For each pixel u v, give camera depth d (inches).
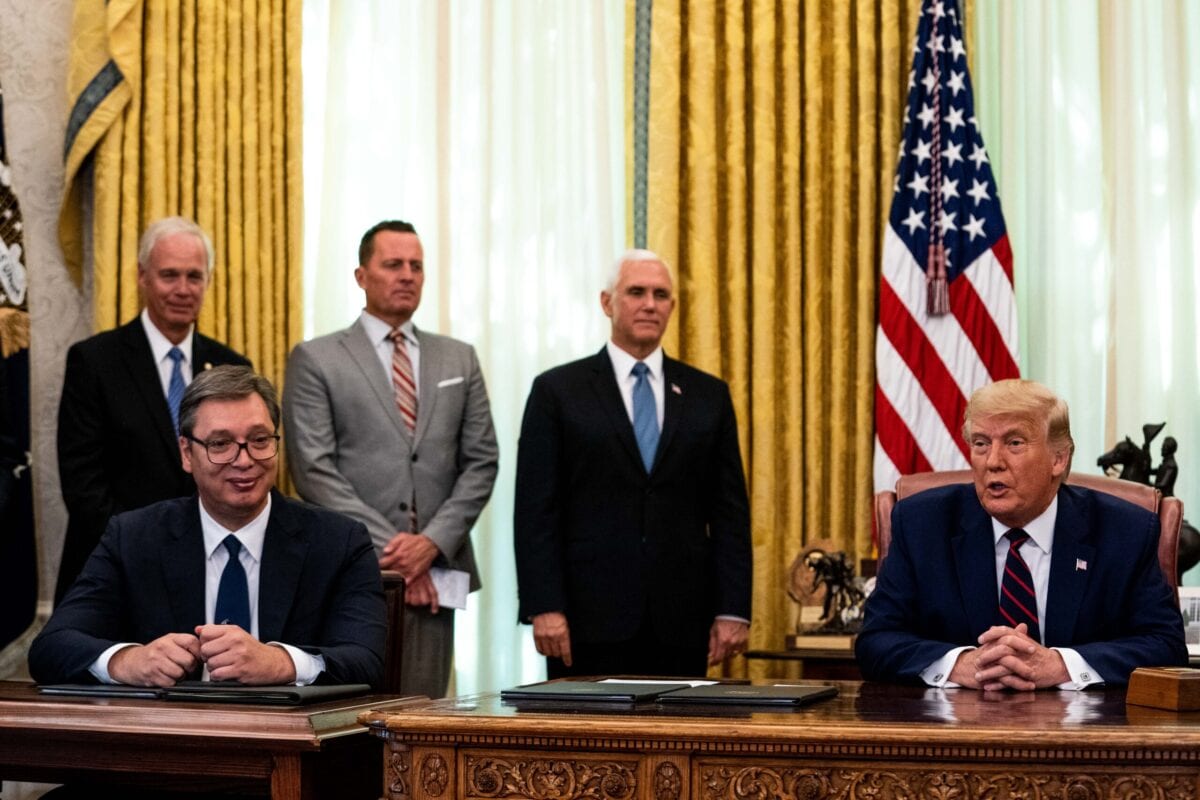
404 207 212.1
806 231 207.3
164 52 200.8
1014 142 208.4
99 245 197.5
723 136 208.2
